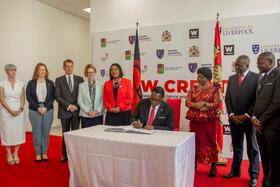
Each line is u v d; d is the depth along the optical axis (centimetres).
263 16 402
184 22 455
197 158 318
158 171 213
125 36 511
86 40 831
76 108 389
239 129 314
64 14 743
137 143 220
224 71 427
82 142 247
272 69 260
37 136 397
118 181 231
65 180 317
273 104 246
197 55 447
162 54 475
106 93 364
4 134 379
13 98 382
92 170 242
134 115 308
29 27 639
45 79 404
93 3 548
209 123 312
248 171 331
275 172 258
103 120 389
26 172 346
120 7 521
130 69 508
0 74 603
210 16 442
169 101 369
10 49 616
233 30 421
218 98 307
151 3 491
